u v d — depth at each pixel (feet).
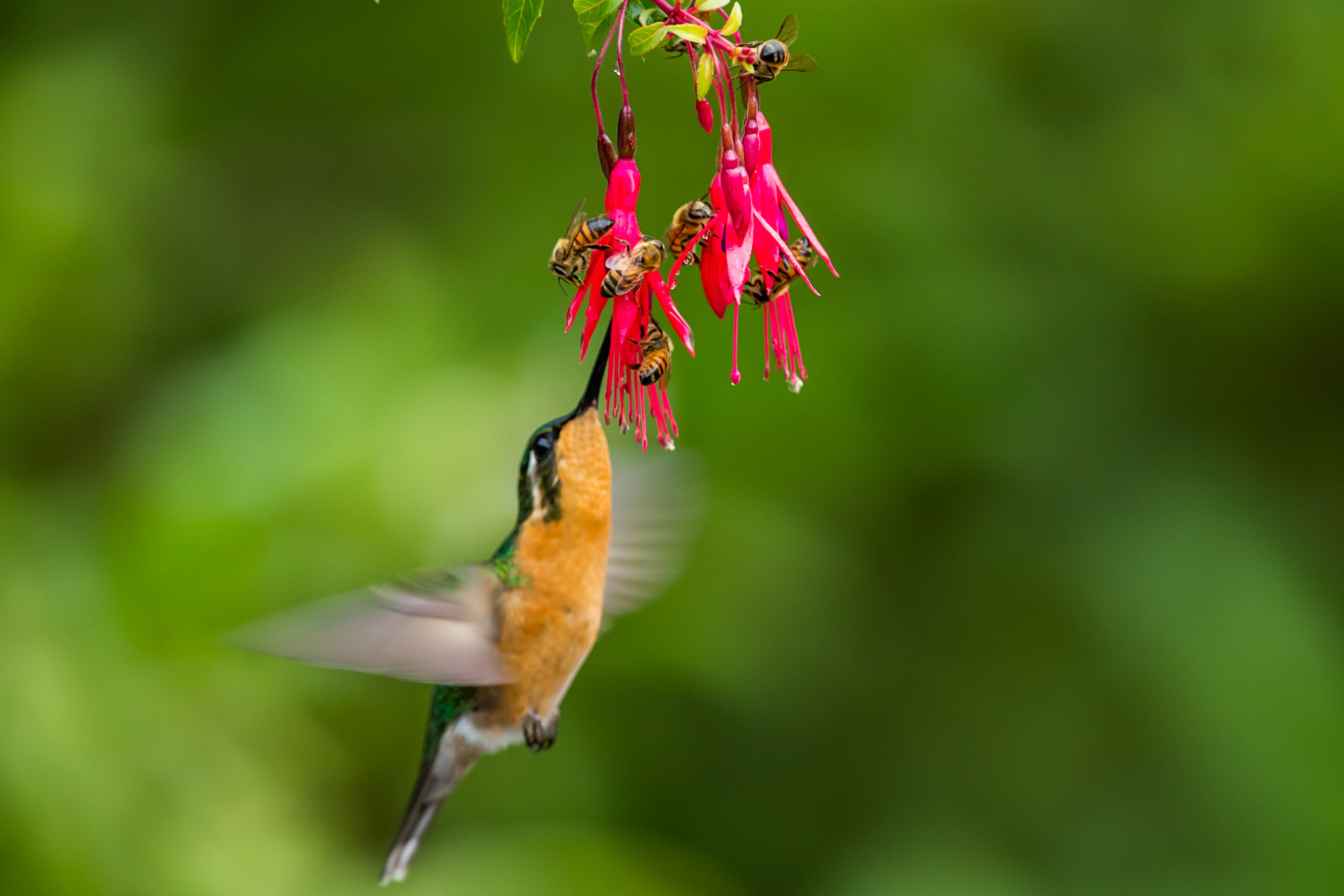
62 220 32.04
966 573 38.14
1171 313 40.11
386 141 37.86
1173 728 35.81
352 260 35.17
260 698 28.25
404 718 29.89
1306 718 35.17
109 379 32.63
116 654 27.63
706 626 32.91
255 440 28.55
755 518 34.17
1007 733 37.35
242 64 37.76
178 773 27.53
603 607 19.52
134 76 35.81
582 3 14.84
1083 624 37.22
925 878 35.19
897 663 37.70
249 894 27.32
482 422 29.17
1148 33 39.99
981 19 38.55
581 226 14.69
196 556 27.71
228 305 35.55
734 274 13.94
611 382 14.75
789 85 36.55
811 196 36.45
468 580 17.74
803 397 34.91
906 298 36.86
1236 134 39.96
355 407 29.04
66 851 26.11
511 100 37.37
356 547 27.99
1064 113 40.06
